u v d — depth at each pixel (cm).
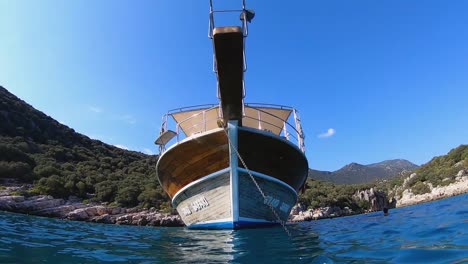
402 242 652
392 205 8369
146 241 898
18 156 4075
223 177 1152
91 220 2778
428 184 8394
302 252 638
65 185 3516
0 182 3378
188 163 1206
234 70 803
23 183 3497
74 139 6594
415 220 1104
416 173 10119
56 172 3922
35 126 6000
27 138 5409
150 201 3600
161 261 580
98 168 5166
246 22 814
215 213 1190
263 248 708
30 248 680
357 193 7200
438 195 7669
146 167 5947
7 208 2625
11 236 867
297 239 849
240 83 865
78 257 604
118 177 4650
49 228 1252
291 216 4850
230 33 683
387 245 636
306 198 5734
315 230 1125
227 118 1084
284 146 1191
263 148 1157
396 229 888
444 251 522
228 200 1145
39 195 3116
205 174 1186
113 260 586
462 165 8438
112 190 3794
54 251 657
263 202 1203
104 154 6538
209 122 1772
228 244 789
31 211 2698
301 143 1416
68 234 1044
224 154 1139
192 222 1318
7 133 5250
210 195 1189
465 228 743
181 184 1278
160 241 899
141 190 3881
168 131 1348
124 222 2795
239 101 980
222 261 575
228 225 1147
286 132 1432
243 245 763
